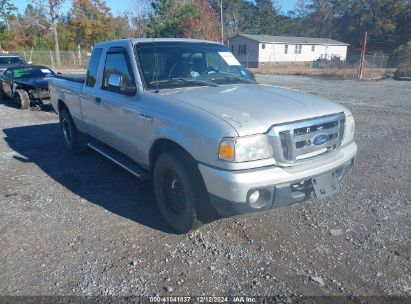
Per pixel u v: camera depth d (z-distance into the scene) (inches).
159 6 1665.8
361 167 231.9
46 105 469.7
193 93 157.1
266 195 127.6
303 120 132.7
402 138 307.9
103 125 202.5
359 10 2461.9
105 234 152.9
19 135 336.2
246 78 198.1
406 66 1079.0
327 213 168.4
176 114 140.7
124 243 145.6
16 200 187.8
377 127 353.1
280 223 159.5
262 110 134.2
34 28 2021.4
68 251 140.0
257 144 123.9
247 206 124.9
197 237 149.3
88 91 214.1
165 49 183.8
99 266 130.3
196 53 190.7
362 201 181.2
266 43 1865.2
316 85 854.5
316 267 127.9
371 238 146.0
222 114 130.3
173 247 142.1
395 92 677.3
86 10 2049.7
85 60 1834.4
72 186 207.3
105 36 2082.9
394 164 238.1
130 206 180.4
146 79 168.1
